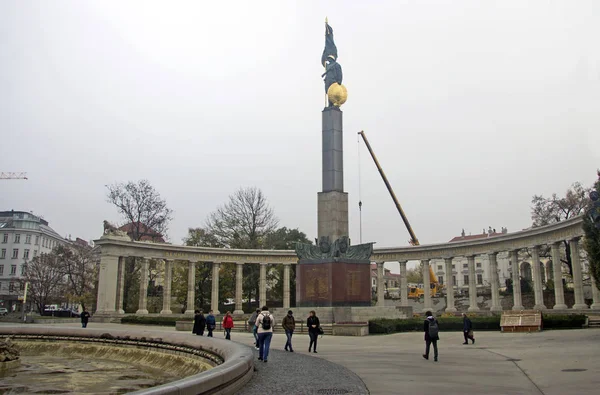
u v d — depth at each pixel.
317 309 39.12
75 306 105.94
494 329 38.84
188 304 66.44
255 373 16.75
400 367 18.47
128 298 72.25
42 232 136.50
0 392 15.18
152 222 71.31
